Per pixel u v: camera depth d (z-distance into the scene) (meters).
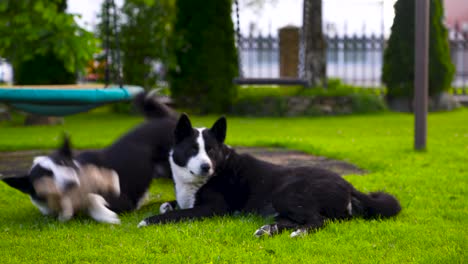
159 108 5.94
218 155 4.55
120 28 15.78
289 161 7.26
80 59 11.35
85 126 12.94
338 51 19.09
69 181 4.16
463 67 19.89
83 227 4.12
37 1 10.41
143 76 16.11
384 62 14.98
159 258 3.34
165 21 16.34
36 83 14.30
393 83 14.95
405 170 6.30
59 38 10.50
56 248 3.59
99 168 4.54
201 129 4.66
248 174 4.54
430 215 4.35
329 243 3.59
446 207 4.60
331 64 22.34
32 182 4.20
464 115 14.55
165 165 5.35
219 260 3.28
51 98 5.96
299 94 15.62
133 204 4.86
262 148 8.59
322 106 15.34
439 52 15.13
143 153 5.10
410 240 3.64
